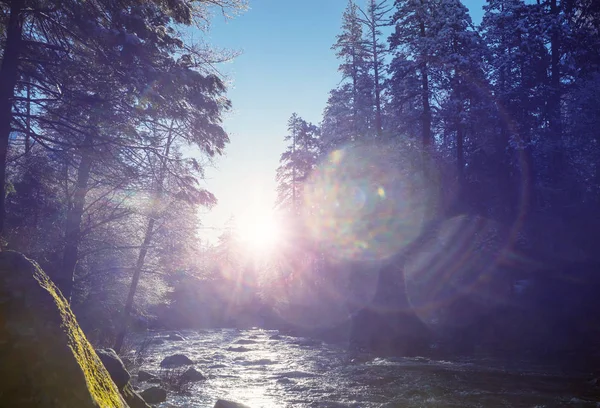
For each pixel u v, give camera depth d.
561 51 34.41
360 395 14.12
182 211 20.69
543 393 13.23
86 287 23.14
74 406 3.33
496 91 33.88
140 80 10.52
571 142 32.38
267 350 28.44
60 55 11.61
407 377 16.50
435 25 33.41
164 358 22.00
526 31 32.47
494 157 36.56
